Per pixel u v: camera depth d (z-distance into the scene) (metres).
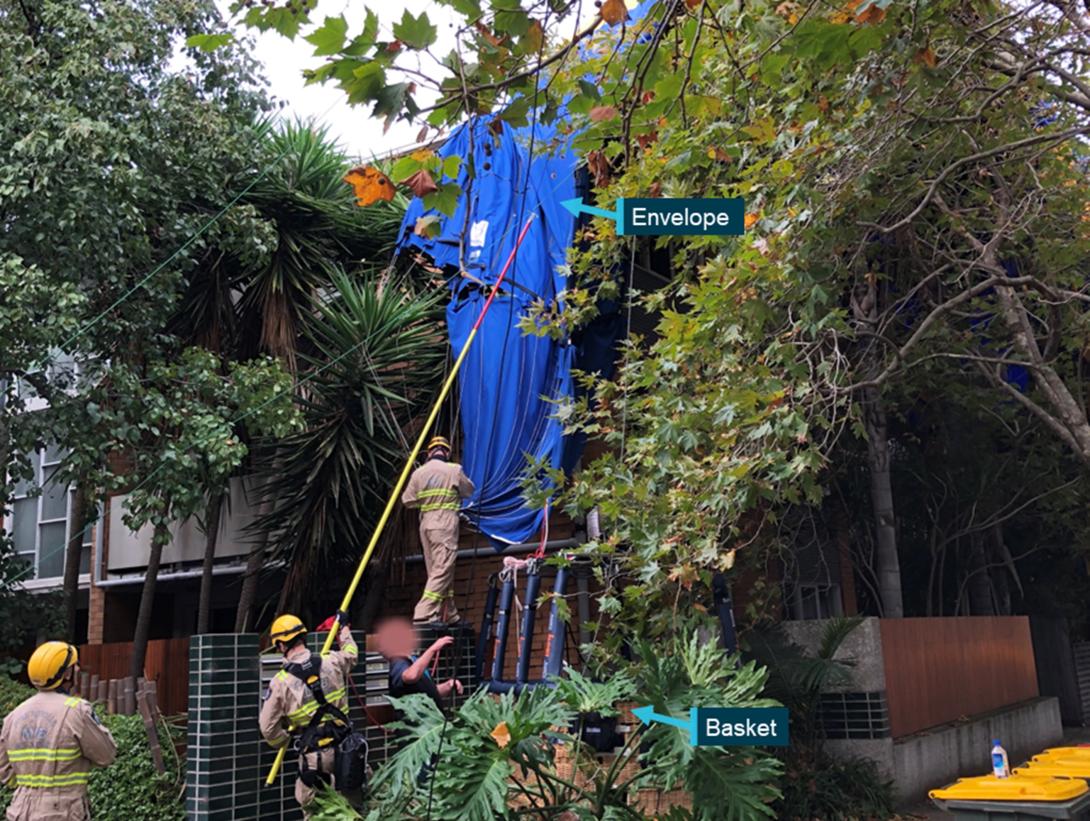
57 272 9.20
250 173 11.12
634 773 7.19
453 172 4.30
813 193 6.21
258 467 12.10
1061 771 6.04
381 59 3.76
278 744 6.07
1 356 8.86
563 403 8.27
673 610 6.75
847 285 9.69
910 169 8.35
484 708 6.01
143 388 9.91
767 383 6.17
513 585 8.22
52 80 9.30
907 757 9.76
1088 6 6.61
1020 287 9.78
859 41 5.20
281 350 11.04
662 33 4.79
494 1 4.16
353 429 10.39
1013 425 13.56
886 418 12.14
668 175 7.26
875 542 13.86
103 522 13.68
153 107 9.99
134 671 11.11
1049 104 9.74
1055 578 16.73
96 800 7.55
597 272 8.62
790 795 8.35
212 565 11.38
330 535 10.29
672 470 6.44
